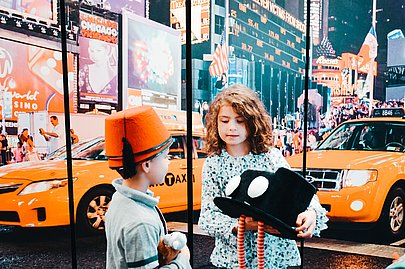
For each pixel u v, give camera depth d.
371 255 3.53
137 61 4.71
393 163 4.02
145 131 1.31
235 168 1.65
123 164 1.30
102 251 3.46
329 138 4.75
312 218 1.38
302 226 1.32
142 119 1.32
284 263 1.64
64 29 1.62
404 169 4.10
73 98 4.04
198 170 4.61
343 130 4.75
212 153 1.69
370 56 5.87
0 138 3.49
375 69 5.84
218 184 1.65
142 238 1.22
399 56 5.67
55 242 3.56
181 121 4.69
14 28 3.58
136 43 4.71
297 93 6.14
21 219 3.34
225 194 1.58
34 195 3.38
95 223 3.71
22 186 3.38
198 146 4.76
